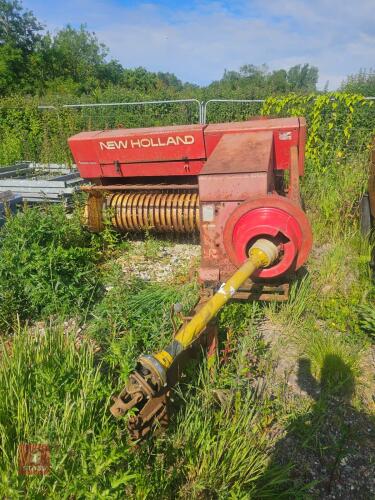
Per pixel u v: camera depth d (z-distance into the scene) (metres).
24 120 11.98
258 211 2.78
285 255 2.80
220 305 2.31
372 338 3.67
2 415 2.40
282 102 8.56
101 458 1.91
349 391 3.10
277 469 2.44
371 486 2.44
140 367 2.20
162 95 14.62
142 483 2.04
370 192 5.21
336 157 7.69
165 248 5.72
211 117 11.77
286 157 4.54
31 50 47.34
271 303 3.97
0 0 44.62
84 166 5.46
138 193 5.64
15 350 2.84
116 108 12.40
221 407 2.59
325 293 4.34
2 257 4.22
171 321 3.20
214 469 2.26
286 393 3.06
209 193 3.04
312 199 6.68
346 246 5.26
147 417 2.35
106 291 4.55
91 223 5.48
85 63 52.72
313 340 3.51
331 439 2.73
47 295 4.01
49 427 2.21
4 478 1.91
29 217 4.80
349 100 7.70
